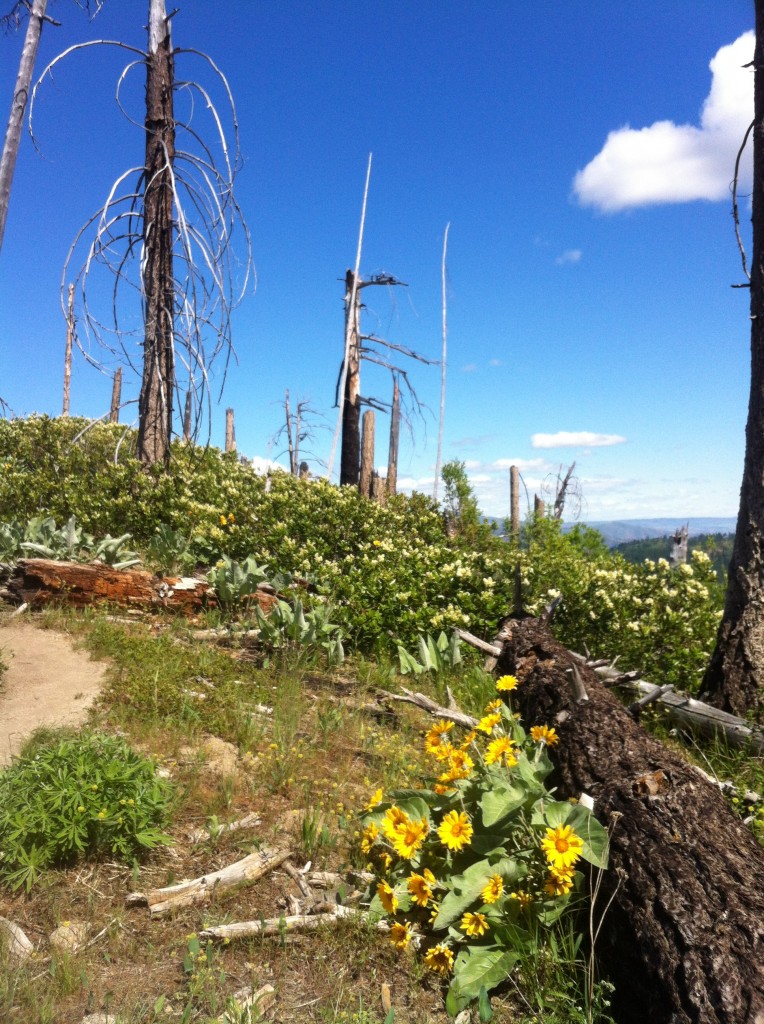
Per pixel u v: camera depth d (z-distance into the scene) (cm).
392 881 360
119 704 579
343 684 724
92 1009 273
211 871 373
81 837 362
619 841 325
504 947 310
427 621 812
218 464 1639
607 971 301
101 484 1307
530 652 605
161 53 1295
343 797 466
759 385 680
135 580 876
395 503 1762
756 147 703
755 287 694
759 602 666
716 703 677
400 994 299
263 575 937
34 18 734
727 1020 246
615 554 1214
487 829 340
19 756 428
